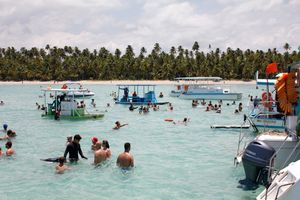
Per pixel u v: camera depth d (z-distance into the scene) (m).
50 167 16.00
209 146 20.97
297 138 13.30
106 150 16.70
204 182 13.80
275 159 13.28
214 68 141.62
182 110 43.31
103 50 171.62
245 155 12.51
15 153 18.88
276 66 22.38
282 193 9.20
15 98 63.50
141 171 15.37
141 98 50.91
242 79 143.25
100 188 13.15
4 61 149.25
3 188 13.23
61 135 24.94
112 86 118.38
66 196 12.40
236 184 13.43
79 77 149.12
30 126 29.17
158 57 159.25
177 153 19.09
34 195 12.49
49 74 146.88
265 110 23.36
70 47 171.50
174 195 12.45
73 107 32.59
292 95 15.44
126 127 29.19
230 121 33.19
